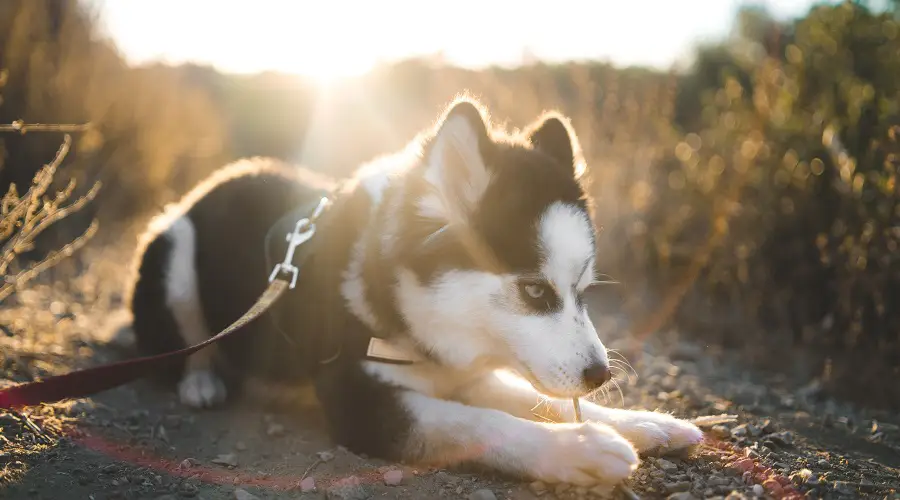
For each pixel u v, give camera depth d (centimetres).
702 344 121
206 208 93
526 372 73
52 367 92
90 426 79
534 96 173
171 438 81
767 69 139
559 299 73
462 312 73
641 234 146
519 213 72
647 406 91
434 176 73
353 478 71
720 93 154
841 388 100
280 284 79
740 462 73
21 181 135
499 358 75
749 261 124
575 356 71
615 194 153
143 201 155
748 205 126
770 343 117
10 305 113
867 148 114
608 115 167
